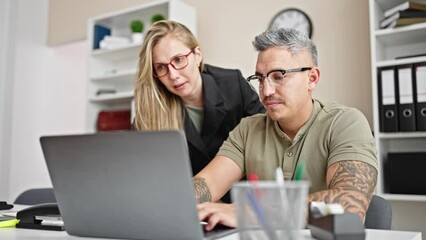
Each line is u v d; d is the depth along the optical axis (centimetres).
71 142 74
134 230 74
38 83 408
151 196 70
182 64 155
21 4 398
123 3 358
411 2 208
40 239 79
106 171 73
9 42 392
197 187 118
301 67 108
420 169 201
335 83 251
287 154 121
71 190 78
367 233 83
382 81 212
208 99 174
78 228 80
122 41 331
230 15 294
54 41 408
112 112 335
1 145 378
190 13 297
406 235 80
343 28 251
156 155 68
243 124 137
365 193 93
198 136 178
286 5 272
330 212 70
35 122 404
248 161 129
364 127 110
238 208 62
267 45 109
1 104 381
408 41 230
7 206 138
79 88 433
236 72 192
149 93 160
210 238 75
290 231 59
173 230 71
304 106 115
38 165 404
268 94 108
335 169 102
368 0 244
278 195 59
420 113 200
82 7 390
